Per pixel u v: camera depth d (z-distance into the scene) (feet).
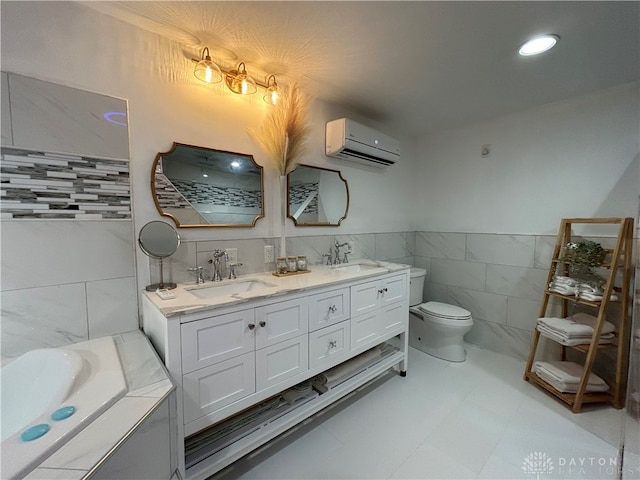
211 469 4.06
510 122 8.34
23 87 3.89
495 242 8.77
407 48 5.18
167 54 5.02
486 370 7.77
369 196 9.05
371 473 4.56
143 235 4.64
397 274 7.16
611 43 4.99
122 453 2.63
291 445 5.15
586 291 6.42
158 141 5.00
